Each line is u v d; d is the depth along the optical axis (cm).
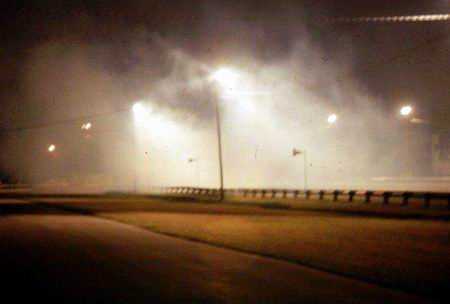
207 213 3891
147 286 1345
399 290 1328
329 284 1398
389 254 1872
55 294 1241
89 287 1326
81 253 1964
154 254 1948
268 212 3925
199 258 1858
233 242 2261
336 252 1944
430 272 1537
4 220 3484
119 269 1608
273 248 2067
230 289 1319
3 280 1418
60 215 3934
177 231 2719
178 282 1403
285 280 1451
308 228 2748
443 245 2075
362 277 1490
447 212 3516
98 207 4706
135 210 4288
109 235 2603
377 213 3591
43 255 1906
